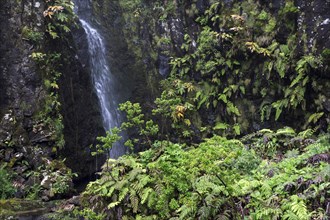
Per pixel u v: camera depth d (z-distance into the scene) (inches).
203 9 534.3
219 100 519.2
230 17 500.4
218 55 512.4
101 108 516.7
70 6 481.7
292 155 307.4
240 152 271.1
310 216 206.1
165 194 232.2
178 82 543.8
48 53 436.1
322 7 427.5
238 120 500.1
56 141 407.8
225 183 232.7
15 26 431.5
